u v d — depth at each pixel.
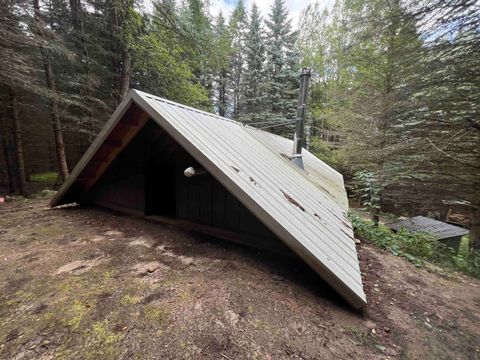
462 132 4.39
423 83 4.53
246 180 2.58
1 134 8.59
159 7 7.08
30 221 3.97
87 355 1.31
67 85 8.03
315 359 1.38
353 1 5.81
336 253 2.33
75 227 3.68
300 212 2.74
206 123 3.67
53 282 2.07
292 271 2.47
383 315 1.94
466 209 5.78
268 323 1.66
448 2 3.58
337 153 11.47
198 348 1.39
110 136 3.62
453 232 6.75
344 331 1.67
